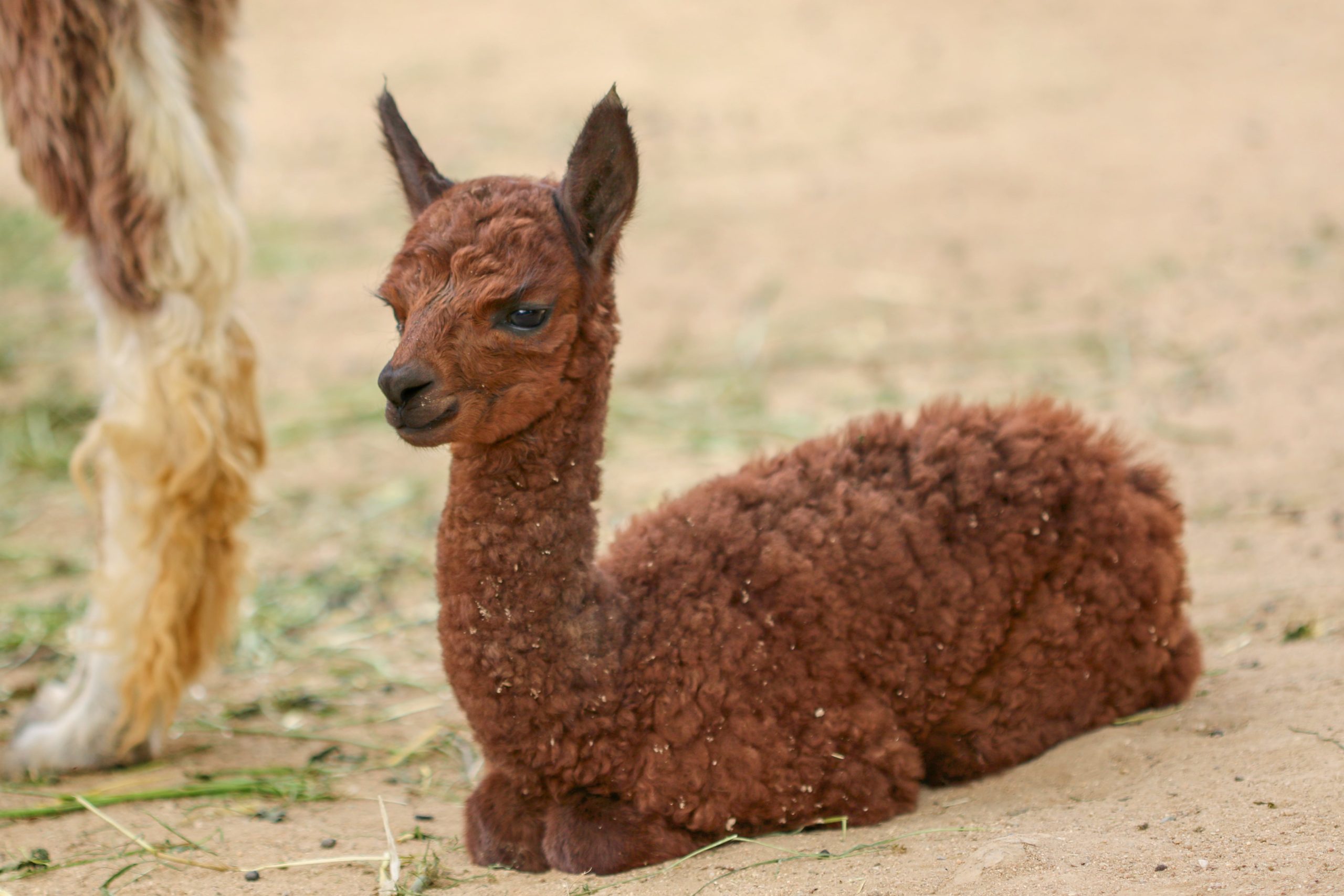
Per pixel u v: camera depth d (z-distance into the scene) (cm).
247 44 3578
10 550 1220
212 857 667
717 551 647
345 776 785
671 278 1912
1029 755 689
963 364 1521
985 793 666
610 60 3206
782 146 2519
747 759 613
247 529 1259
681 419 1439
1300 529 1023
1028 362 1506
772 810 625
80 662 814
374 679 945
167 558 757
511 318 582
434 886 614
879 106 2711
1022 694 681
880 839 617
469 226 588
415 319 578
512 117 2784
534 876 620
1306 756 634
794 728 629
